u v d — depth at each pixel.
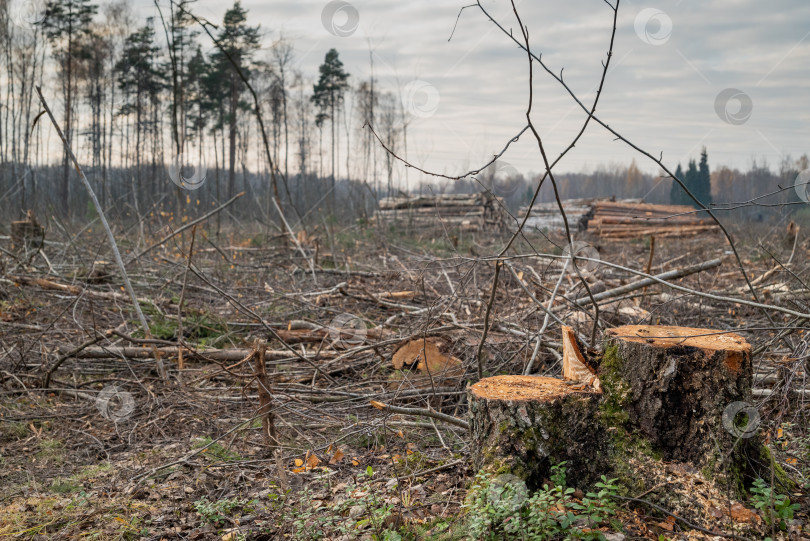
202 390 5.47
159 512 3.60
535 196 3.58
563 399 3.30
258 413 4.46
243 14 25.88
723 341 3.29
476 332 5.93
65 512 3.57
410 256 11.05
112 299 8.01
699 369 3.16
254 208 18.66
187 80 27.73
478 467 3.42
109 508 3.60
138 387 5.77
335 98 34.28
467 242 15.89
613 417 3.28
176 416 5.21
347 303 8.19
